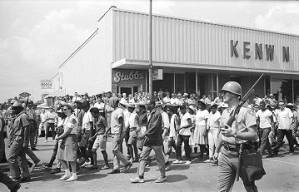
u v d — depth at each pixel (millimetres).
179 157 9836
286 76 26484
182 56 20844
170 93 21047
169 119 10414
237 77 24359
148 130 7512
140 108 9766
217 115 9656
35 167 9328
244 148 4227
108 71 19391
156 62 18797
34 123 10398
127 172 8680
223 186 4363
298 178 7902
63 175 8422
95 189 7035
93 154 9078
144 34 19578
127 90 19375
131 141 9891
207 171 8695
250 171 4176
